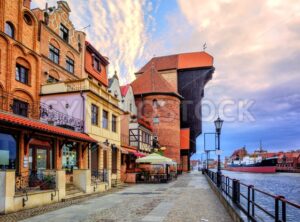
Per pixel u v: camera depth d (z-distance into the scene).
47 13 23.67
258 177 74.69
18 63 20.28
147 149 45.28
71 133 19.14
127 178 29.58
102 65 34.34
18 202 12.00
